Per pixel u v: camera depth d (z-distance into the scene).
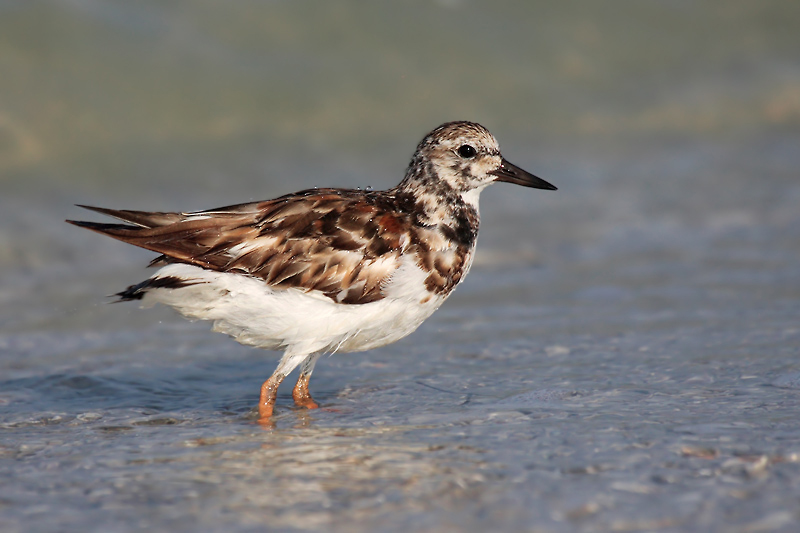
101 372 10.50
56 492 6.85
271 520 6.32
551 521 6.21
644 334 11.61
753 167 21.52
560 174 20.81
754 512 6.27
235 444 8.06
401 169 20.02
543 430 8.14
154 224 8.81
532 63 25.05
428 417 8.74
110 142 18.98
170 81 20.36
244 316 8.80
